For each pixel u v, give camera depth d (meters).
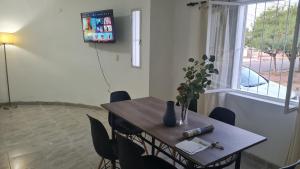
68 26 5.01
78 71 5.18
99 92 5.04
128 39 4.34
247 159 3.07
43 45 5.24
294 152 2.41
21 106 5.27
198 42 3.53
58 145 3.35
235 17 3.32
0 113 4.74
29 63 5.31
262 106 2.93
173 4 3.99
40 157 3.01
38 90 5.44
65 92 5.38
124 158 1.87
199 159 1.57
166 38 4.05
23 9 5.08
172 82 4.25
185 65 3.93
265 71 3.14
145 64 4.05
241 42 3.37
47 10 5.06
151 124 2.16
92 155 3.09
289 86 2.36
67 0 4.88
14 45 5.19
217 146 1.75
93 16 4.49
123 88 4.61
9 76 5.27
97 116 4.64
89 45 4.93
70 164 2.86
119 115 2.39
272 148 2.87
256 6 3.15
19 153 3.10
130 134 2.82
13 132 3.79
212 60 2.14
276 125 2.80
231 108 3.33
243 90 3.32
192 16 3.68
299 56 2.40
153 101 2.94
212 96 3.43
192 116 2.42
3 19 5.07
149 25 3.84
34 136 3.64
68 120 4.38
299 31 2.25
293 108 2.47
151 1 3.75
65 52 5.18
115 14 4.49
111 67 4.74
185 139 1.86
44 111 4.93
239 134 1.99
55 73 5.34
